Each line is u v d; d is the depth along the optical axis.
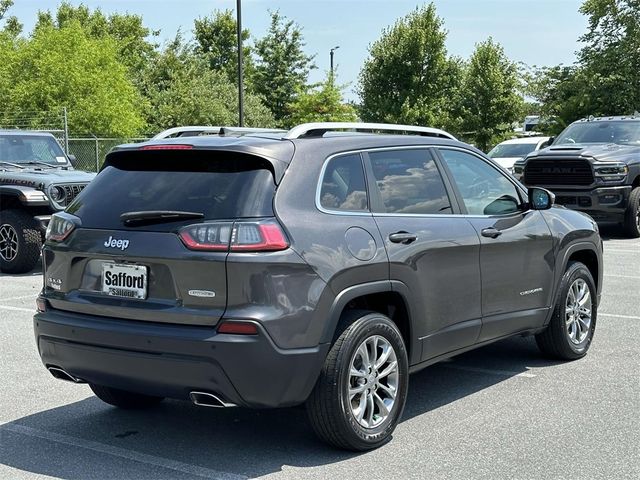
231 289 4.32
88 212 4.92
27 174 12.35
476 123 43.47
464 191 5.77
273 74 54.56
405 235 5.07
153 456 4.79
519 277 6.10
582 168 15.54
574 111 35.78
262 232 4.37
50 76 32.41
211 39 64.31
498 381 6.30
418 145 5.55
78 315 4.80
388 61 44.31
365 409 4.78
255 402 4.36
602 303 9.34
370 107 44.72
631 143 16.55
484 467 4.54
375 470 4.51
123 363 4.55
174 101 45.81
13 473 4.54
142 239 4.57
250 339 4.26
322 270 4.52
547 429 5.16
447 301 5.40
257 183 4.53
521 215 6.24
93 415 5.59
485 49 44.12
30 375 6.57
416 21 44.69
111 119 33.16
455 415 5.48
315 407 4.59
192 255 4.38
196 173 4.72
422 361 5.29
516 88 43.72
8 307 9.45
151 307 4.50
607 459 4.64
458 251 5.46
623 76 34.31
